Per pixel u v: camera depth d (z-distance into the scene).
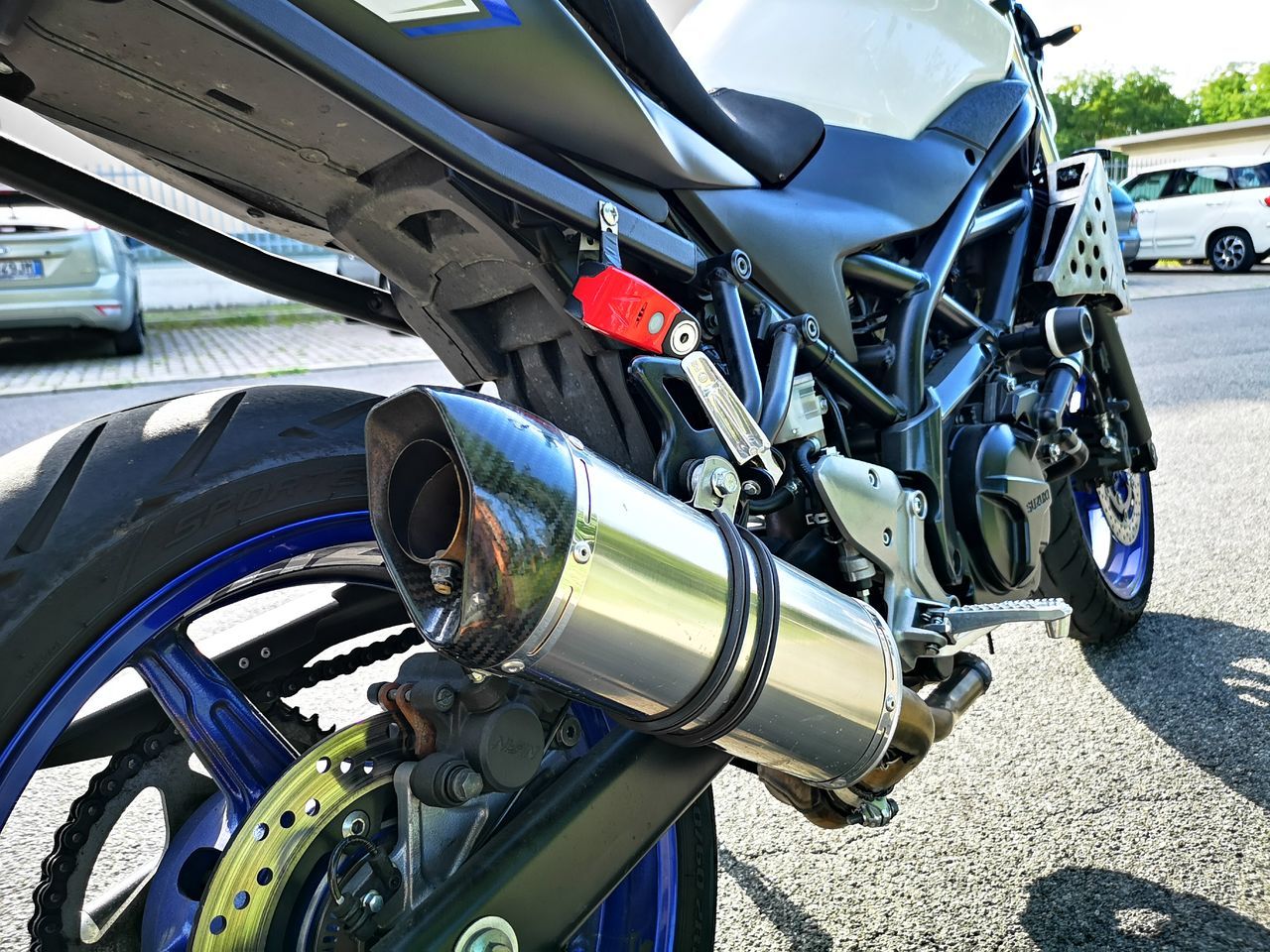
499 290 1.13
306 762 0.99
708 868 1.32
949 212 1.60
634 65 1.16
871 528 1.27
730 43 1.63
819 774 1.11
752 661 0.99
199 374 7.68
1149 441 2.27
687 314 1.07
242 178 1.02
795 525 1.32
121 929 1.09
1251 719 2.05
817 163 1.45
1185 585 2.77
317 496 1.05
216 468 1.01
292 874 0.98
